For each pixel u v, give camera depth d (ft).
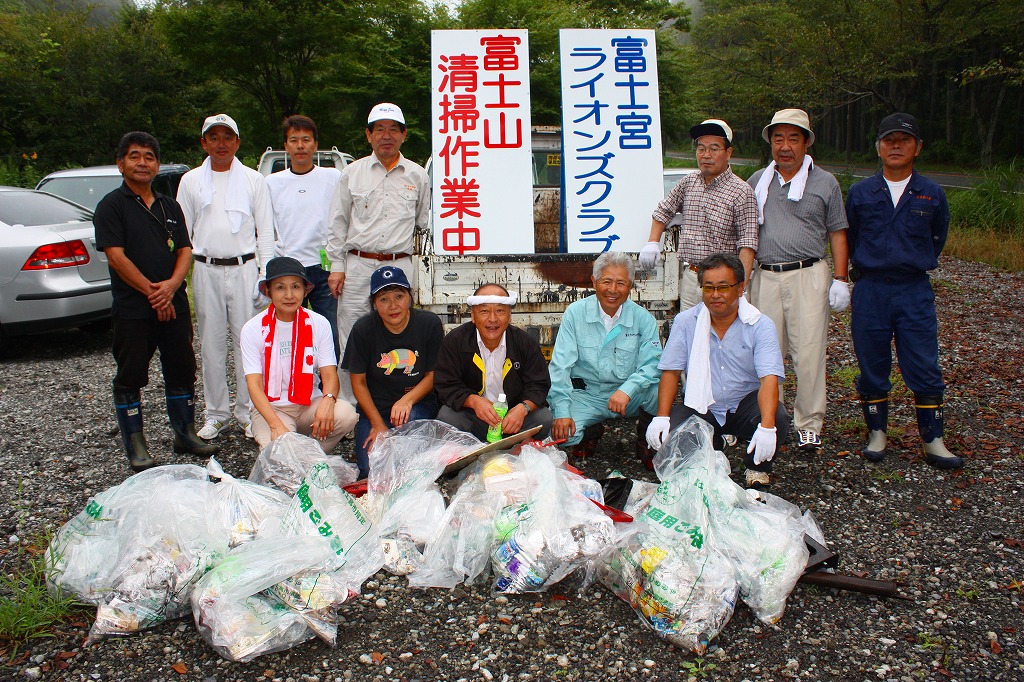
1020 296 29.99
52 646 8.91
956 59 100.01
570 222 16.20
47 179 30.68
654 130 16.35
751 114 97.96
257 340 13.29
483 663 8.59
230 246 14.97
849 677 8.36
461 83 16.11
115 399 13.83
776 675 8.40
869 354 14.05
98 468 14.10
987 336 23.91
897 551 10.91
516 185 16.03
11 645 8.89
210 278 14.98
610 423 16.44
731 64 94.68
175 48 63.46
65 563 9.63
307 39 63.10
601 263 13.51
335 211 15.79
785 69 84.84
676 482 10.01
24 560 10.75
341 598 9.21
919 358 13.61
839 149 126.52
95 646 8.89
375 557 10.15
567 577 10.17
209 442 15.19
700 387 12.54
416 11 62.69
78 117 61.72
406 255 15.76
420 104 63.00
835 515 12.02
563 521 9.78
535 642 8.95
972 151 100.58
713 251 14.71
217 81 73.46
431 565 10.17
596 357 13.89
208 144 14.61
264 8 61.57
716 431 13.12
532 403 13.29
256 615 8.77
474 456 11.86
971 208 45.80
